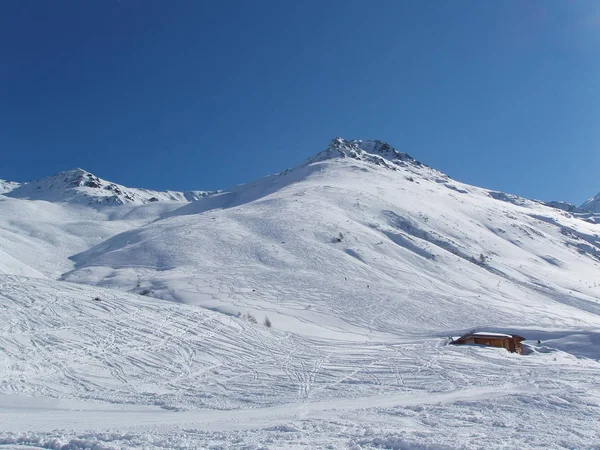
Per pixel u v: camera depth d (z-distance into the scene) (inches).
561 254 5022.1
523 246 4958.2
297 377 1010.7
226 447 366.9
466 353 1327.5
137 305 1459.2
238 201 7593.5
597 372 978.1
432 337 1843.0
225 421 541.3
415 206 5059.1
